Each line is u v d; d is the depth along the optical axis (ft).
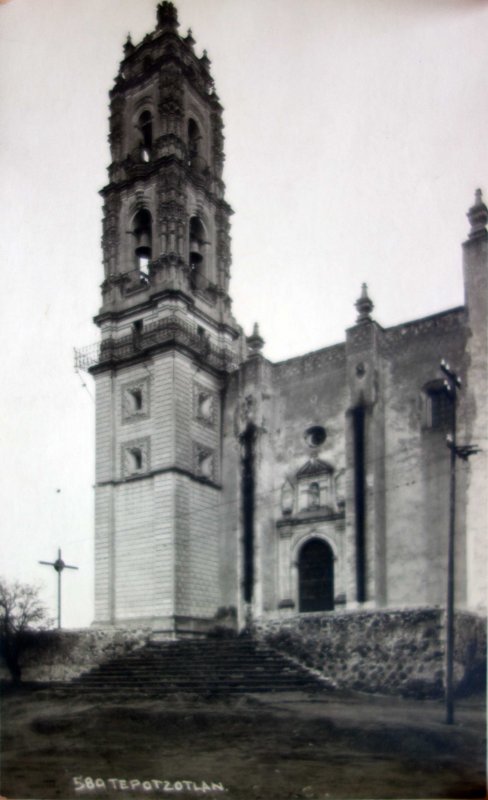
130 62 168.76
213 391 152.97
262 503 140.87
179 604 134.72
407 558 120.98
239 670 110.73
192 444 145.18
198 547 141.08
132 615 138.82
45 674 131.03
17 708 111.14
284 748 83.61
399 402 128.47
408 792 73.87
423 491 122.21
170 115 159.43
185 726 93.09
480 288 122.31
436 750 78.43
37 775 87.56
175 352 145.07
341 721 85.92
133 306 154.20
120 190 163.12
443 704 91.61
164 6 166.50
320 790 74.74
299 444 141.08
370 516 123.65
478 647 95.61
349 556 123.95
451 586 92.17
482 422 117.91
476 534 113.80
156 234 156.25
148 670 120.16
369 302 133.69
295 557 137.49
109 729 96.48
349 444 129.08
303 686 102.68
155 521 139.44
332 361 140.87
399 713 87.86
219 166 170.30
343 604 128.88
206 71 172.24
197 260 163.43
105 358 153.58
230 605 140.97
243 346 164.86
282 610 136.15
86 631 131.75
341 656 103.14
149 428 145.48
